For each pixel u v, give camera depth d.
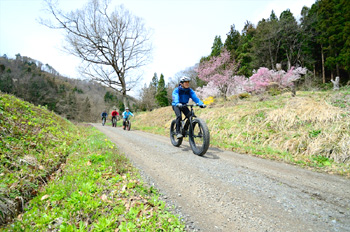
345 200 2.21
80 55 17.94
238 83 14.48
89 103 57.47
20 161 2.96
